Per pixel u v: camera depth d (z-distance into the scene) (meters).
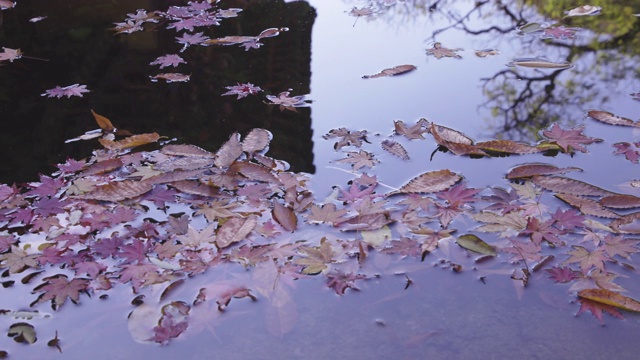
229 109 2.22
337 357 1.19
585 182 1.71
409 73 2.52
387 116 2.17
